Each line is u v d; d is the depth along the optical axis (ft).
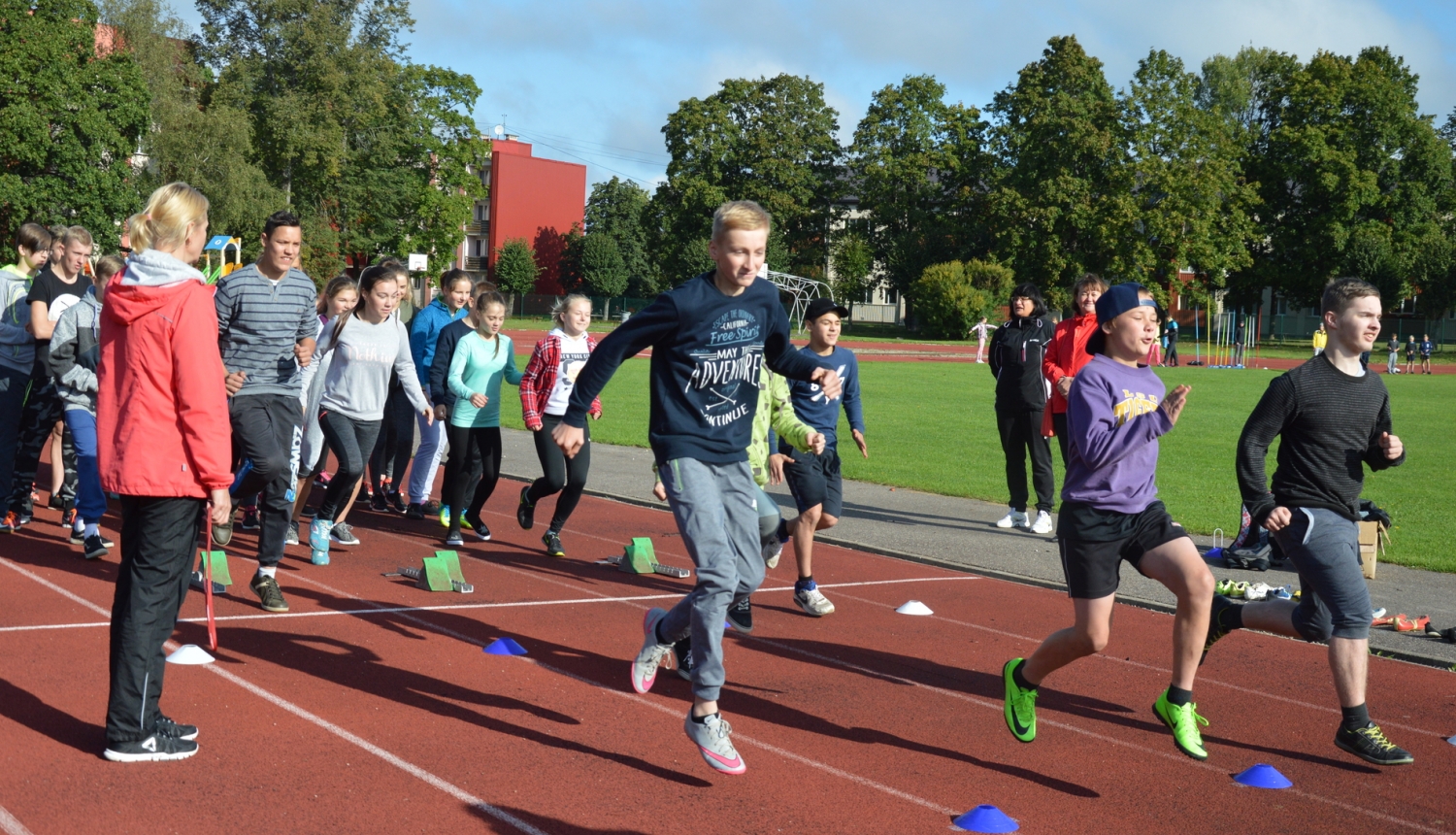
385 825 12.12
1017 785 14.23
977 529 34.01
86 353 24.27
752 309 14.21
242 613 20.77
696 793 13.46
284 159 168.55
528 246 278.26
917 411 73.67
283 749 14.24
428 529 31.07
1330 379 15.56
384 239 187.32
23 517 27.04
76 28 136.46
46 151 133.28
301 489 26.84
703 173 234.17
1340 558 15.31
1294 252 208.95
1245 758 15.53
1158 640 21.95
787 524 22.97
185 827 11.84
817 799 13.44
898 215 230.27
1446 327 226.17
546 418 27.61
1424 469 51.47
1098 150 192.03
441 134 196.65
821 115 239.50
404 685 17.06
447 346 28.50
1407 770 15.29
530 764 14.12
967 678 19.01
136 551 13.55
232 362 20.63
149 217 13.50
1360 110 206.90
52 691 15.88
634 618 22.00
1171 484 43.86
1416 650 21.48
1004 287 200.23
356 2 177.68
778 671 18.86
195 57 169.17
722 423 14.29
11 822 11.73
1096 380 14.58
